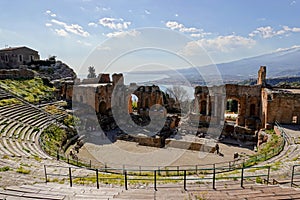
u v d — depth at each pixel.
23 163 15.80
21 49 64.12
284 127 27.23
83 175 14.46
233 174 14.48
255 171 14.72
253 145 28.61
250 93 34.59
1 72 40.75
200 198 9.23
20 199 9.38
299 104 28.28
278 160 17.31
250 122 33.50
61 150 24.20
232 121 38.62
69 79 51.84
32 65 63.66
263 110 31.31
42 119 29.78
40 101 36.50
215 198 9.18
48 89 43.03
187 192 10.31
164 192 10.44
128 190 10.99
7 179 12.39
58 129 28.84
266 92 30.03
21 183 11.88
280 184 11.52
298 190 10.15
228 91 35.44
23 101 33.78
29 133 24.62
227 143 29.53
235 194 9.66
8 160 16.03
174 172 17.89
